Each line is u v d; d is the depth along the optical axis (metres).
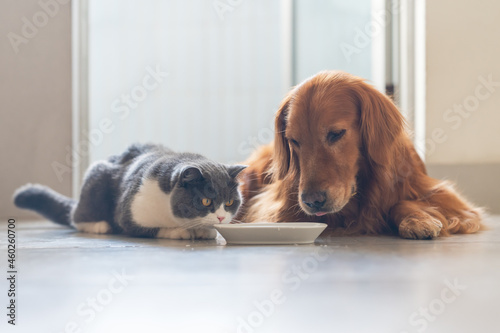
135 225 2.41
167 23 5.33
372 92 2.44
